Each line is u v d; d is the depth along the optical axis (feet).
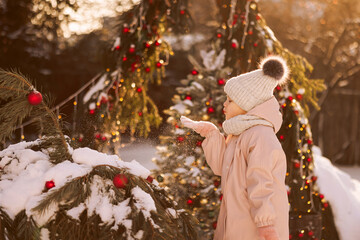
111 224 5.28
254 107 6.22
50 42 27.40
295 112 9.73
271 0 36.19
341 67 34.01
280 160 5.87
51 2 20.77
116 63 10.91
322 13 34.71
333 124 33.55
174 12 10.88
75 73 34.68
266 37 10.26
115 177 5.50
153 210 5.45
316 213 10.40
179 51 37.27
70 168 5.46
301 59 10.77
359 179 27.43
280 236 5.79
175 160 10.01
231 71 10.57
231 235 6.03
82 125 7.14
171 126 10.33
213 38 11.29
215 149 6.71
